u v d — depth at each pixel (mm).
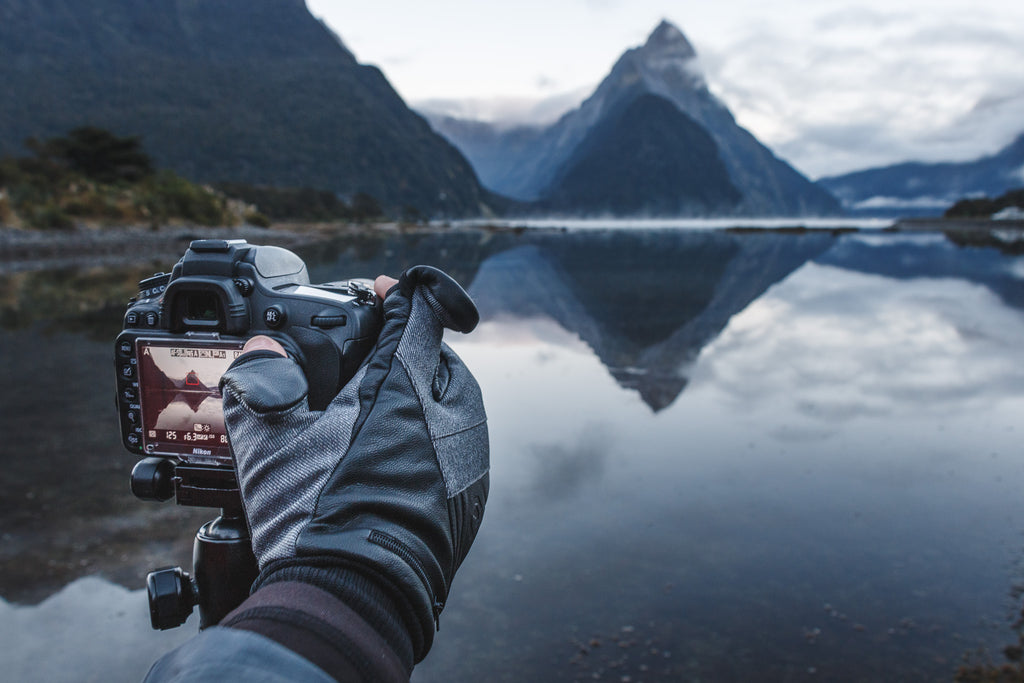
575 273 22922
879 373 8789
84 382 7770
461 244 38969
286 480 468
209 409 719
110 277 19344
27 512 4363
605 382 8008
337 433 491
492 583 3633
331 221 88375
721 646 3117
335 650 349
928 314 14414
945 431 6332
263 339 578
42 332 10977
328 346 645
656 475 5148
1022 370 9000
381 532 435
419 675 2893
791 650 3082
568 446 5746
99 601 3416
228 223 47375
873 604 3480
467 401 608
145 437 749
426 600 435
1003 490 4961
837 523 4398
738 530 4277
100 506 4473
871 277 22844
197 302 709
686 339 11188
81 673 2879
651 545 4062
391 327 583
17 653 3000
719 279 21719
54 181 42719
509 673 2914
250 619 365
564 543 4062
